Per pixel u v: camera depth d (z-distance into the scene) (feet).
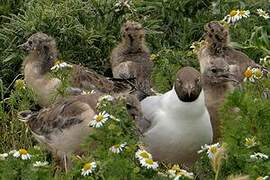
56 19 53.83
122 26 53.78
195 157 39.40
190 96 38.11
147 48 54.08
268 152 35.94
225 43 48.93
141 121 39.04
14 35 53.62
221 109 38.88
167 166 39.60
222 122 39.24
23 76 51.72
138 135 37.60
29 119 42.60
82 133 39.91
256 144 36.42
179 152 39.09
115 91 48.52
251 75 42.34
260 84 42.09
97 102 39.60
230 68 46.50
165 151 39.09
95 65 53.93
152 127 39.01
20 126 45.34
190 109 38.37
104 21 55.01
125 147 35.06
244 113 37.86
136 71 52.26
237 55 48.88
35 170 35.50
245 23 54.90
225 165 36.14
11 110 46.73
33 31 53.36
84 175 34.12
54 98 44.88
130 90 48.52
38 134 41.73
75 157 36.76
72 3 55.06
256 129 37.47
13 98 46.14
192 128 38.58
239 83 43.21
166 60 49.78
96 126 36.06
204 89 42.75
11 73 52.80
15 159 36.06
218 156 33.71
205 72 42.86
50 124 41.14
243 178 33.53
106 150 35.35
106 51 54.34
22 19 54.65
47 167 35.83
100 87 48.42
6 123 46.37
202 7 57.00
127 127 36.35
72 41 53.57
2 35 53.78
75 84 47.67
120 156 34.88
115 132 35.83
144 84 51.06
